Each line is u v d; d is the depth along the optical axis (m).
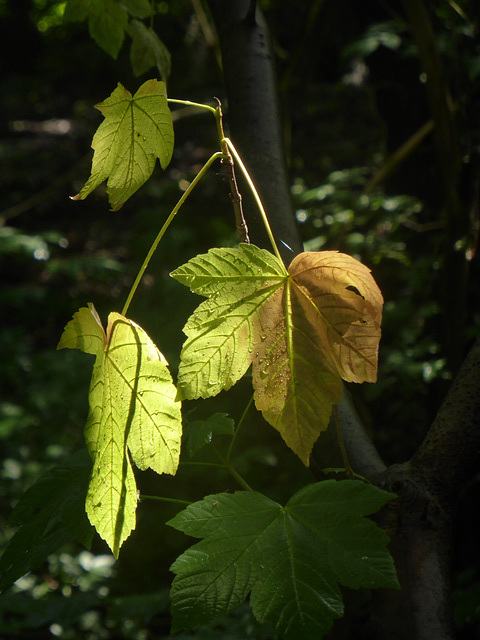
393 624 0.73
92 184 0.69
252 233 0.88
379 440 2.40
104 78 8.69
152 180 5.50
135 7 1.02
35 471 3.79
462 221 1.73
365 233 2.82
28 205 3.76
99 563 3.12
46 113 8.58
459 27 2.10
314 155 4.78
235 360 0.68
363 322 0.69
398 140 2.68
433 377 1.86
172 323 3.59
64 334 0.69
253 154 0.91
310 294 0.69
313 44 2.85
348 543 0.66
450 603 0.73
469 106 2.00
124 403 0.68
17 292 5.52
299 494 0.70
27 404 4.43
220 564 0.67
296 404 0.69
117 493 0.68
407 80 2.54
